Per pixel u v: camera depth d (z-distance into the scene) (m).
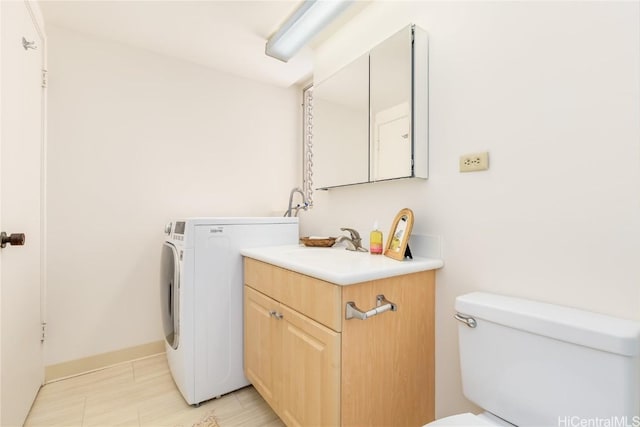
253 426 1.37
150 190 2.08
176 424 1.37
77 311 1.83
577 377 0.75
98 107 1.90
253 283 1.53
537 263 0.98
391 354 1.11
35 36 1.52
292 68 2.36
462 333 1.02
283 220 1.83
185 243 1.47
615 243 0.83
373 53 1.57
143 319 2.04
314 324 1.06
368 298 1.03
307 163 2.75
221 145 2.40
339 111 1.84
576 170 0.90
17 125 1.27
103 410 1.47
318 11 1.56
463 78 1.21
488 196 1.12
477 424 0.86
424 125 1.34
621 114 0.82
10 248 1.20
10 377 1.21
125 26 1.82
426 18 1.36
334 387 0.97
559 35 0.94
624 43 0.81
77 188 1.83
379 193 1.60
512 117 1.05
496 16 1.10
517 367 0.87
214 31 1.88
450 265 1.24
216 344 1.55
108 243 1.93
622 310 0.81
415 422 1.20
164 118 2.14
